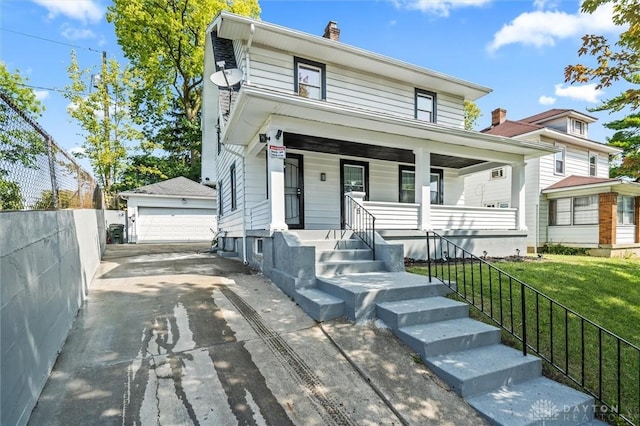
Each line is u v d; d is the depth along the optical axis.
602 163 16.73
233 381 2.84
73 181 5.12
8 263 2.09
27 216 2.50
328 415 2.52
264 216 6.75
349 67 9.33
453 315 4.14
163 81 22.30
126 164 19.44
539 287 5.32
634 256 13.05
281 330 3.83
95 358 3.09
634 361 3.46
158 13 18.31
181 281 5.95
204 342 3.48
